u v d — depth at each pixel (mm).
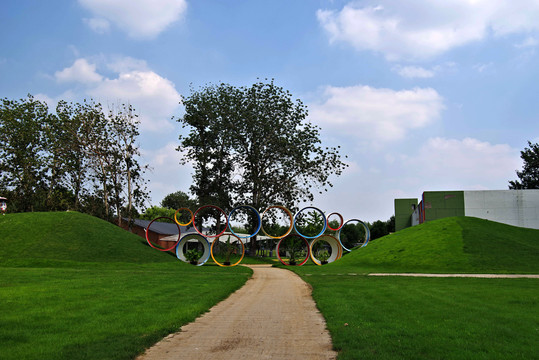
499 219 47250
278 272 26969
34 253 31297
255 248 49031
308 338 8188
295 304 12805
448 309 10656
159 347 7520
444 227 35812
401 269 28516
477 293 13852
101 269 26359
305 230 58938
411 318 9562
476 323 8859
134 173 51031
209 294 14172
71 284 15781
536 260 27672
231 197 49031
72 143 48812
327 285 17469
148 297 12898
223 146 49625
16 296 12445
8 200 50375
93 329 8398
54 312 10031
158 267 29703
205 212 47781
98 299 12188
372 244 38750
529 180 71500
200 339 8117
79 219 38031
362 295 13898
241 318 10344
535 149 72000
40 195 51969
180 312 10523
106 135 49750
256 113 47812
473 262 27969
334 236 38781
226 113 47312
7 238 33219
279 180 47469
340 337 7906
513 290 14617
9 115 49531
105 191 50500
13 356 6453
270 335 8461
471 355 6434
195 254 35250
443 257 29750
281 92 48844
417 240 34406
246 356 6930
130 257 33656
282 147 47188
